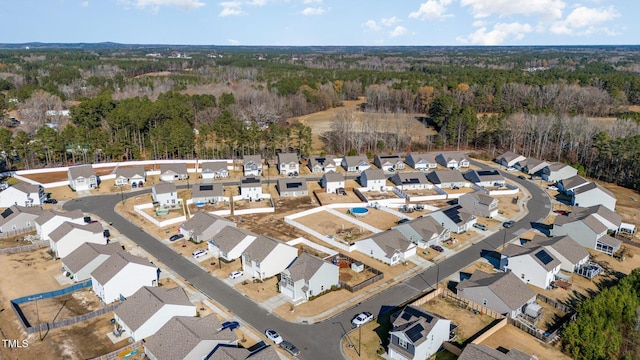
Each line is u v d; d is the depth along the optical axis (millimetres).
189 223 76062
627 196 98938
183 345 43781
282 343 47531
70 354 45969
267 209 88250
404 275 63531
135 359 45406
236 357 41375
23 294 57406
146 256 68625
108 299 55562
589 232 72000
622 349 48031
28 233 76938
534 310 53250
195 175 112875
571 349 46906
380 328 51188
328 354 46594
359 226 81250
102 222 82125
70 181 101562
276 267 63250
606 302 51219
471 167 122938
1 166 113812
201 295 57812
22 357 45438
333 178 101438
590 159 119250
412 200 95188
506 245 73562
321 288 58281
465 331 50469
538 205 92562
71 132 120625
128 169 105688
